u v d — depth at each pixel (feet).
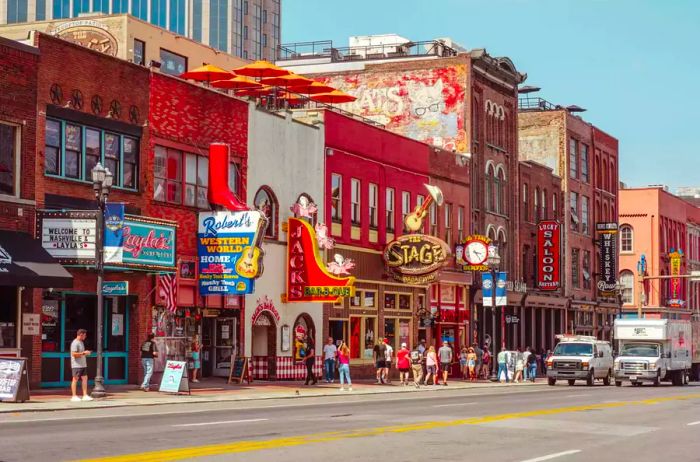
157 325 140.97
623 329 212.02
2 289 119.34
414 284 200.34
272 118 168.96
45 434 70.95
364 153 196.34
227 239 149.89
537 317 283.38
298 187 175.42
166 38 203.10
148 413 96.27
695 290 427.74
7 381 104.42
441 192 212.43
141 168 139.85
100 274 115.24
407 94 245.24
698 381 255.70
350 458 60.64
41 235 122.31
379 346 179.11
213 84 181.68
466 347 233.35
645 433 82.58
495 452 65.92
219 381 155.12
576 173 315.37
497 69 254.68
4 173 119.65
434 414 98.89
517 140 271.49
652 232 374.63
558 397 141.90
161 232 131.44
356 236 192.85
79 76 129.70
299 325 174.60
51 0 574.56
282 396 131.95
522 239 273.33
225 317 159.63
